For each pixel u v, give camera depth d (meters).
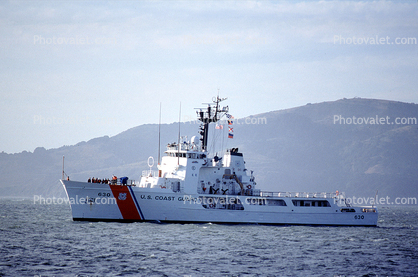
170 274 159.75
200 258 182.50
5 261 172.00
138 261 175.25
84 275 156.12
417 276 168.88
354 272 171.75
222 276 159.38
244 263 177.62
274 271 168.12
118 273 159.38
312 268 174.75
